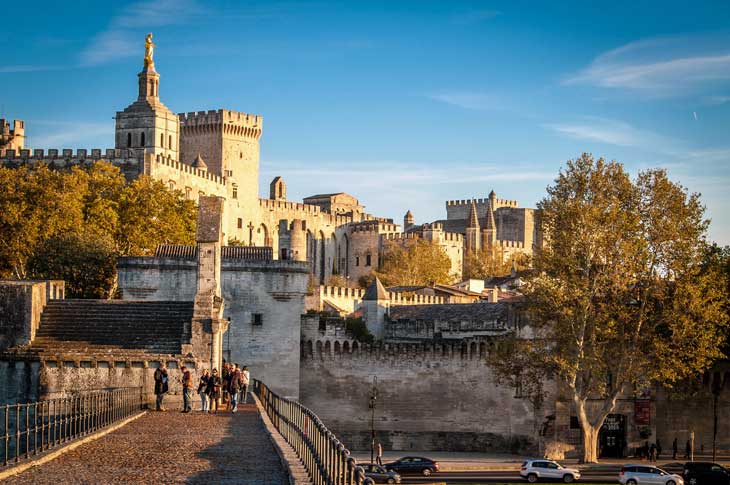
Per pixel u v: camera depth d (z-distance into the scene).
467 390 141.38
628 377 115.81
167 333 89.62
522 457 131.50
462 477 108.12
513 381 130.88
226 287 122.81
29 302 87.50
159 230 157.62
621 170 120.25
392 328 161.25
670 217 117.88
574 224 117.38
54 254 133.75
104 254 135.75
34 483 38.59
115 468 43.00
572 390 117.50
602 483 103.06
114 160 194.00
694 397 132.50
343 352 143.75
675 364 112.31
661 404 132.25
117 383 83.38
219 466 44.28
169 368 84.38
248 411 76.88
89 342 88.25
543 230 122.12
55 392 82.69
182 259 118.38
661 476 100.38
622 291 116.44
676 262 115.81
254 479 40.75
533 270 120.38
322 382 143.50
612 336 114.94
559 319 117.31
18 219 140.62
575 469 105.75
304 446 43.31
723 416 132.62
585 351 118.88
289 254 161.00
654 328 116.25
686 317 112.00
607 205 119.19
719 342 114.19
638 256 115.44
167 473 41.88
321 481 36.66
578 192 120.50
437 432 141.88
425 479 106.31
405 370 143.12
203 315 87.44
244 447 51.62
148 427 61.78
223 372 89.62
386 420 143.12
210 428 61.72
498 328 152.50
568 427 132.38
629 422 131.38
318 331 143.50
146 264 118.00
